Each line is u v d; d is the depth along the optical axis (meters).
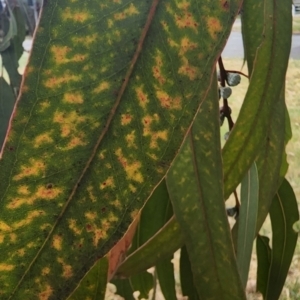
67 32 0.08
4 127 0.21
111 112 0.08
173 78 0.08
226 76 0.16
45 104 0.08
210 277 0.14
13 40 0.24
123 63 0.08
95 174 0.08
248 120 0.14
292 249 0.21
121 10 0.08
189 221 0.14
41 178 0.08
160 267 0.22
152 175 0.08
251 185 0.15
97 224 0.08
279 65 0.14
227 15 0.08
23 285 0.07
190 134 0.13
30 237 0.08
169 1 0.08
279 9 0.13
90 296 0.12
